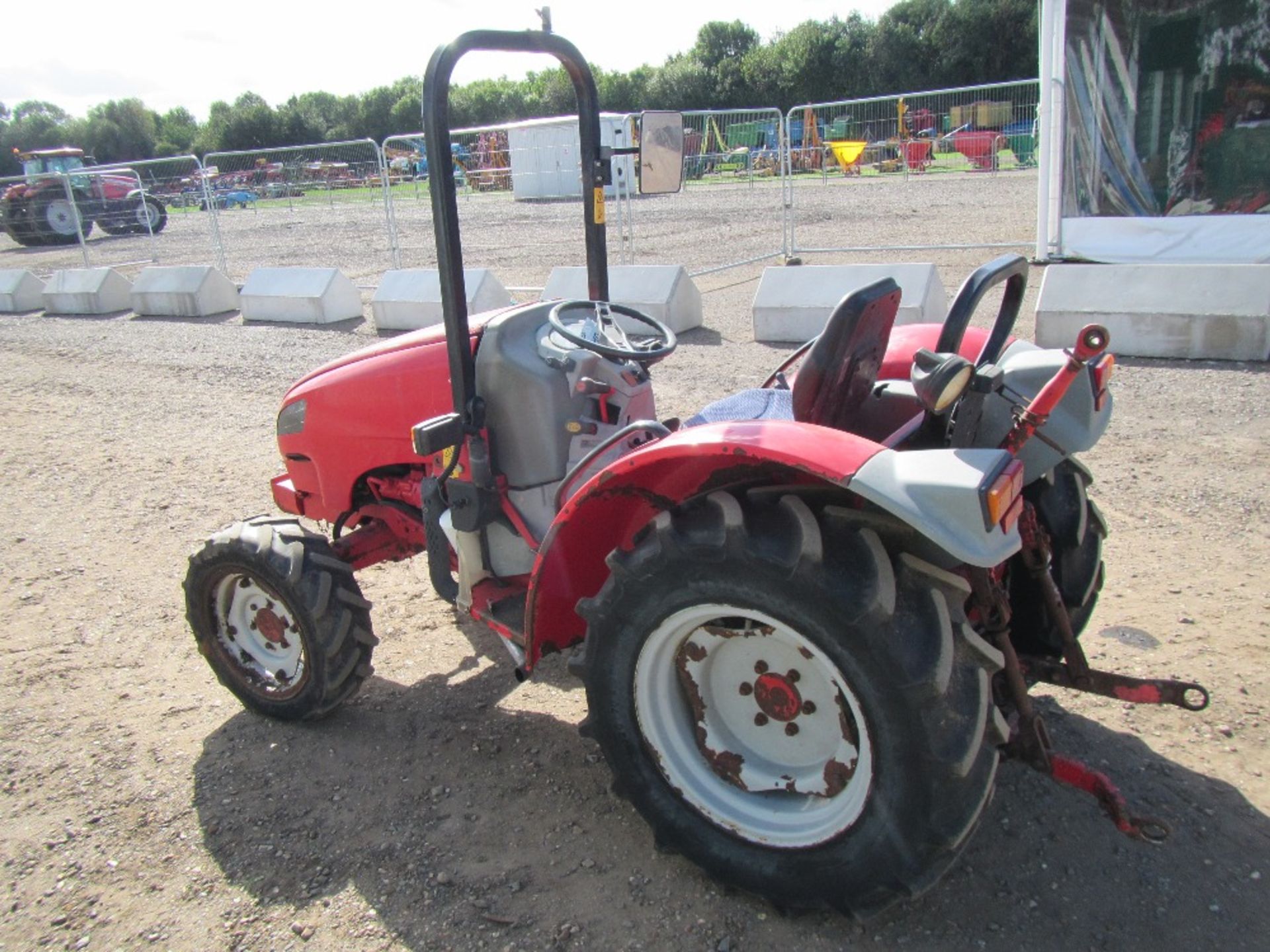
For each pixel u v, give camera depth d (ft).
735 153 48.39
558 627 9.15
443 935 7.77
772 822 7.59
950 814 6.61
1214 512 14.20
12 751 10.75
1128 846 8.20
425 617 13.32
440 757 10.17
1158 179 31.86
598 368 9.95
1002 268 7.89
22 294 45.75
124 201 69.36
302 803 9.56
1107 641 11.08
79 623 13.82
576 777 9.70
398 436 10.90
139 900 8.43
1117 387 20.45
